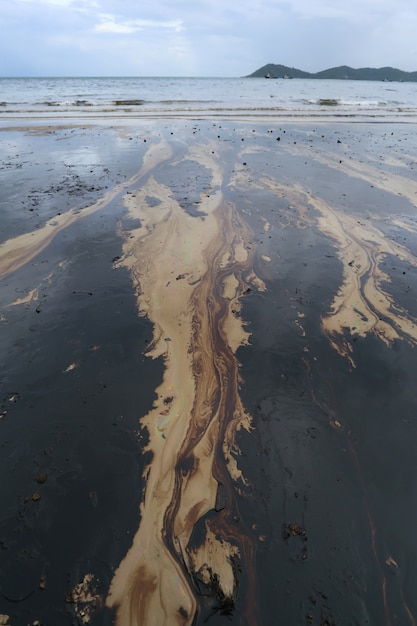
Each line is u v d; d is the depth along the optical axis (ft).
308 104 82.38
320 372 12.00
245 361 12.37
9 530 7.79
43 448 9.46
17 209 23.00
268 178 29.84
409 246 20.06
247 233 20.97
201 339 13.33
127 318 14.28
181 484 8.75
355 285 16.56
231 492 8.57
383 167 33.68
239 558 7.37
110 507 8.27
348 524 7.97
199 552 7.47
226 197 25.81
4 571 7.14
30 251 18.60
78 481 8.76
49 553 7.44
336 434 9.98
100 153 35.91
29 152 35.81
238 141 41.88
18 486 8.61
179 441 9.73
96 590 6.89
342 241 20.36
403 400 11.03
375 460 9.33
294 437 9.86
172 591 6.88
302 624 6.45
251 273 17.34
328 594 6.85
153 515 8.13
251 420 10.33
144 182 28.45
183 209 23.80
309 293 15.93
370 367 12.21
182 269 17.53
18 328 13.55
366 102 92.02
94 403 10.74
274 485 8.72
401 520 8.08
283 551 7.48
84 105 70.08
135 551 7.48
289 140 43.34
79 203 24.21
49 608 6.63
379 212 24.09
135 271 17.30
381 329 13.92
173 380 11.59
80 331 13.51
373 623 6.49
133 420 10.28
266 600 6.76
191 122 52.95
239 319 14.35
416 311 14.94
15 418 10.20
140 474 8.96
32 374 11.63
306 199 25.77
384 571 7.21
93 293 15.66
